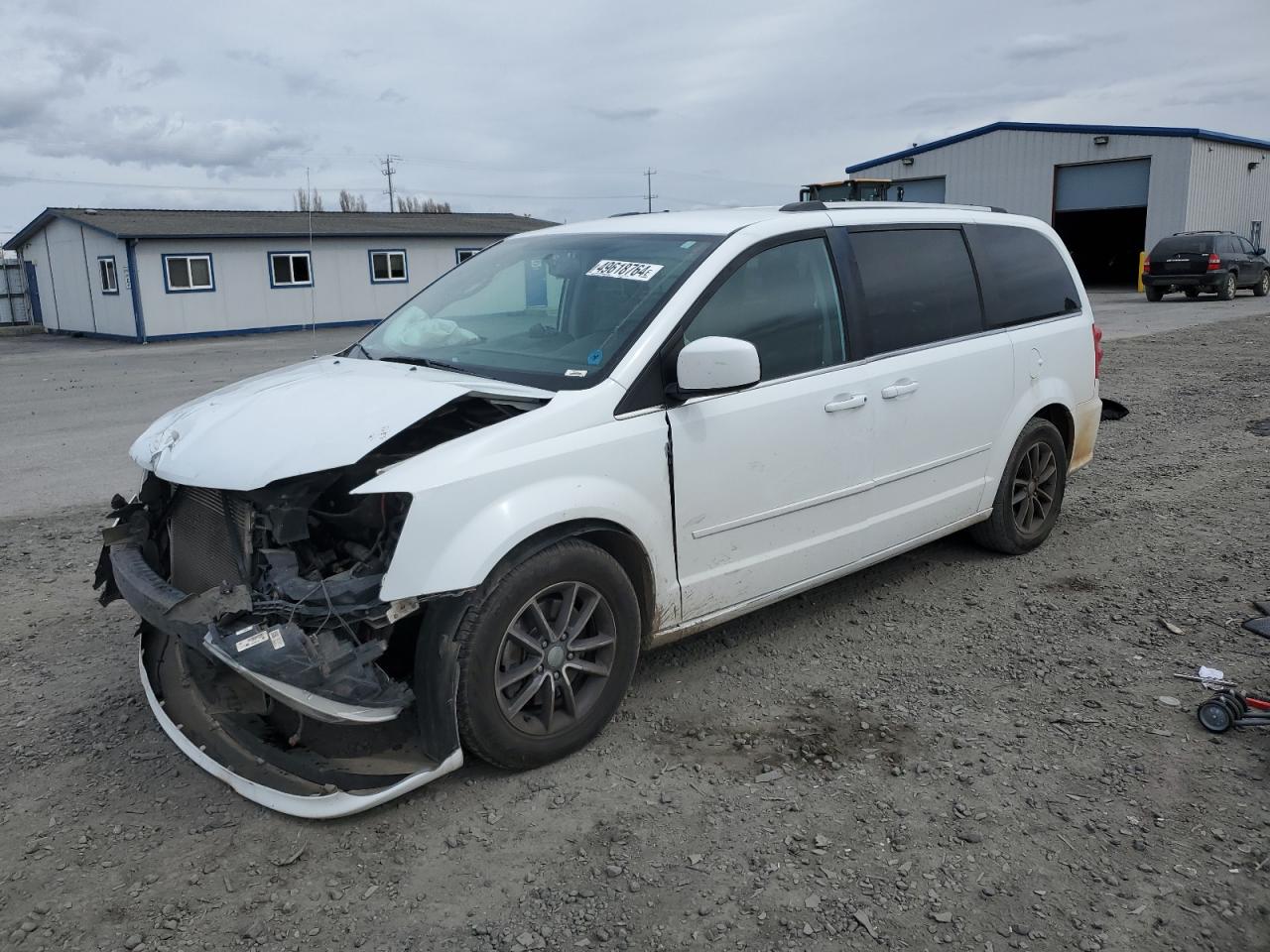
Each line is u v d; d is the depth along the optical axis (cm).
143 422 1149
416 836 307
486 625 314
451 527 305
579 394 344
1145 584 511
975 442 498
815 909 271
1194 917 264
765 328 399
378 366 396
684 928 265
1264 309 2181
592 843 302
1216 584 507
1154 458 798
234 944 261
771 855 295
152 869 292
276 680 285
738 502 388
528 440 327
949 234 497
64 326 3225
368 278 3170
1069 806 315
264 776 314
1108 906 269
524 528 315
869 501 444
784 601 500
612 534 352
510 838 305
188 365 1941
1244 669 409
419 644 314
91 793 331
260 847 302
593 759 350
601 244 425
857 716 378
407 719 335
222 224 2944
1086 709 380
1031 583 517
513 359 382
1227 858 288
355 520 320
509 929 266
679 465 364
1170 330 1778
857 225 449
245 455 315
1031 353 527
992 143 3566
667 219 438
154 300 2741
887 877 284
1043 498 565
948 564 549
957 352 479
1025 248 547
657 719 379
